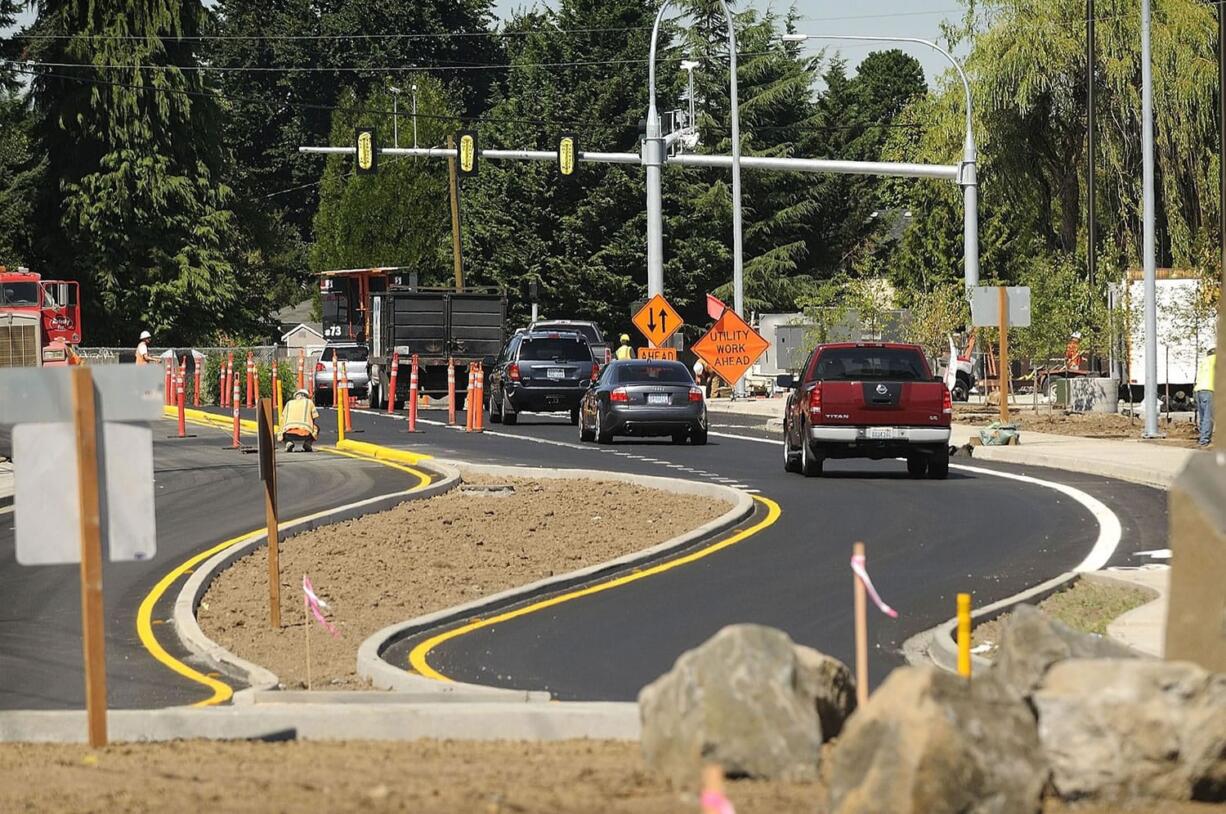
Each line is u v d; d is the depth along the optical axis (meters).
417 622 39.91
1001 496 64.94
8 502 68.94
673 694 20.88
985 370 145.00
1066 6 142.12
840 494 66.62
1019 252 166.38
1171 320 115.69
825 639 37.56
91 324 191.00
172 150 193.00
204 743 26.03
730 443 96.94
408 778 21.44
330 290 181.62
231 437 103.94
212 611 43.78
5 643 40.09
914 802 17.12
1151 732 18.70
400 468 81.31
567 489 68.62
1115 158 140.50
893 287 180.62
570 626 40.00
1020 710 18.02
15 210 189.75
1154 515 57.59
